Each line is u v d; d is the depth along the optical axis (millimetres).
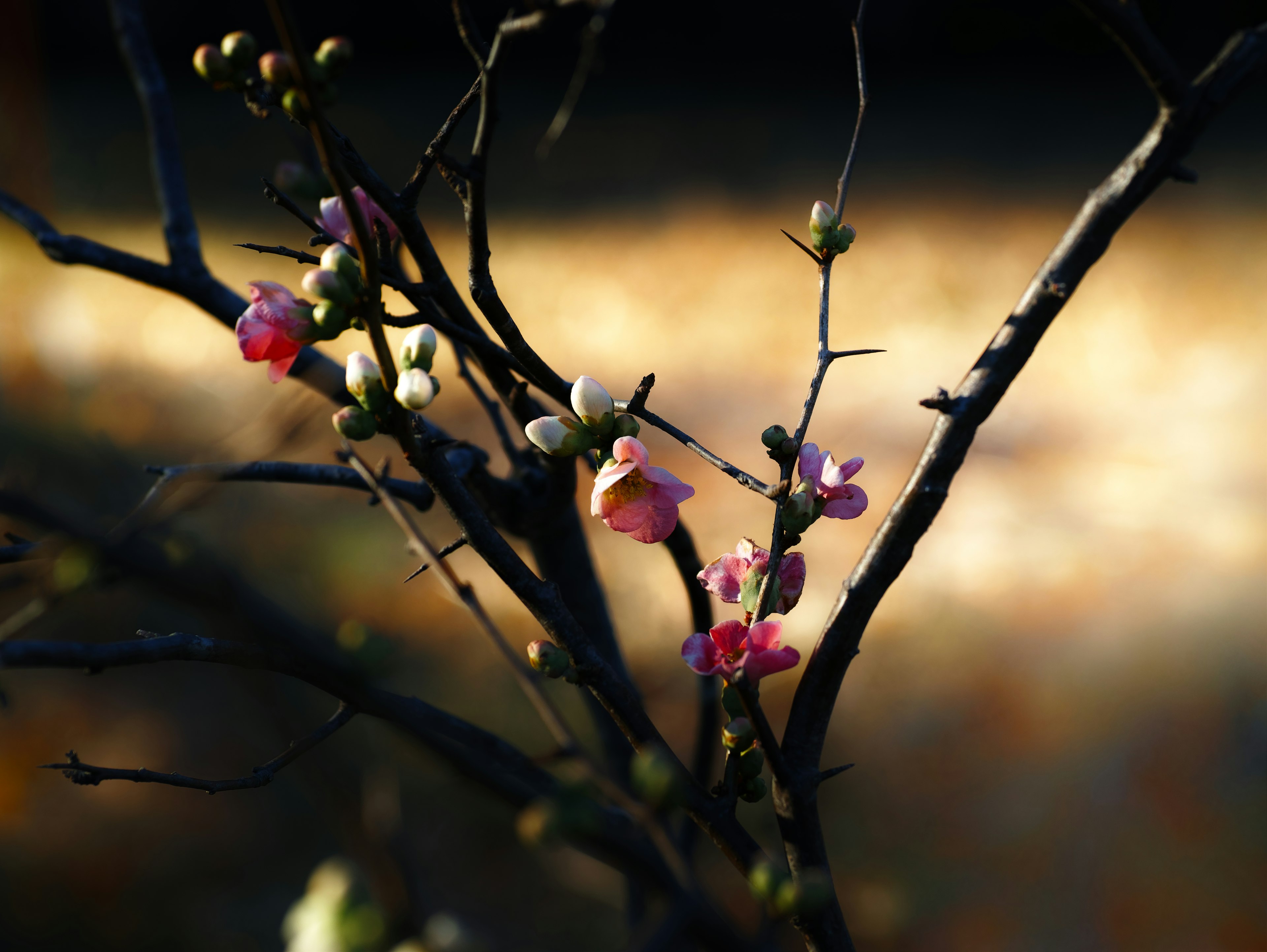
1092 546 3693
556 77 12438
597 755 1377
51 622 1797
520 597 1034
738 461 4512
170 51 12344
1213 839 2545
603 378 5430
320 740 1031
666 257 6867
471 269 1077
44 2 12625
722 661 1045
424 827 2564
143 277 1214
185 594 973
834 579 3629
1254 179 7051
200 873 2607
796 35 12383
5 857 2664
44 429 2744
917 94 10969
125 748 2941
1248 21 9195
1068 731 2939
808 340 5672
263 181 1066
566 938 2283
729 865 2381
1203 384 4758
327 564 3402
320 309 1015
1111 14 1103
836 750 3037
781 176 8453
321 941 1186
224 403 4211
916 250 6566
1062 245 1118
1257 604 3232
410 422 1014
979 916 2500
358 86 11797
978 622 3389
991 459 4406
